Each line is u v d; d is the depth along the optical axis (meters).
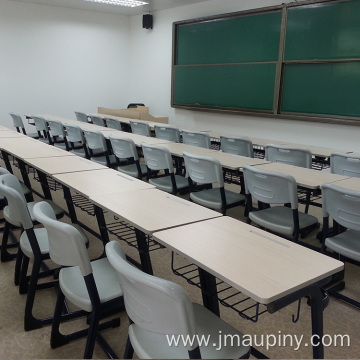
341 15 4.46
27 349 1.83
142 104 7.87
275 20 5.19
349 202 1.99
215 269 1.18
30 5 6.89
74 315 2.05
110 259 1.09
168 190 3.33
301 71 5.01
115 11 7.62
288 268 1.20
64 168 2.62
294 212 2.33
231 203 2.91
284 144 4.28
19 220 1.92
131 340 1.28
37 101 7.37
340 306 2.29
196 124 6.95
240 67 5.79
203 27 6.31
